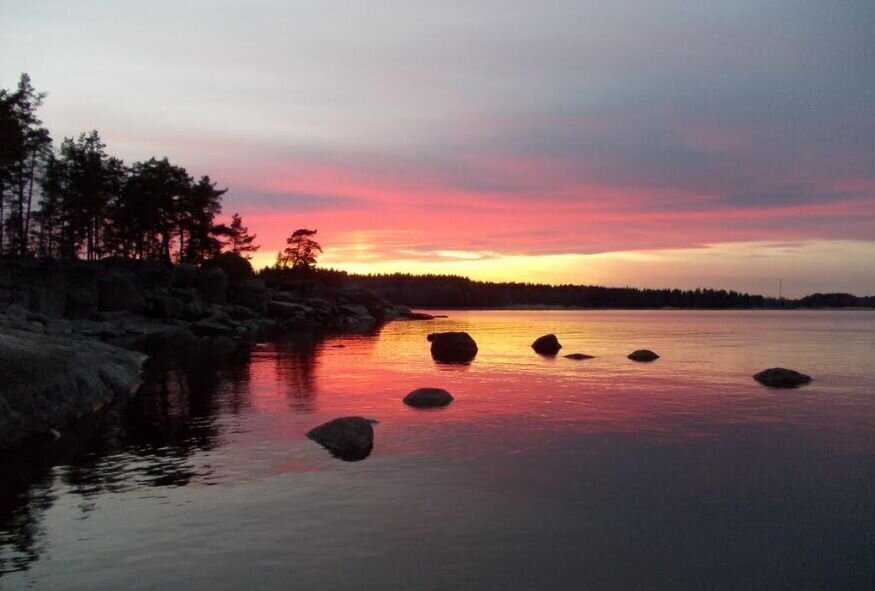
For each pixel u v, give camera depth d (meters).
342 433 16.81
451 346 40.91
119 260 68.62
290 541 10.42
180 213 83.44
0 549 10.12
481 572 9.41
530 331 80.44
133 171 81.00
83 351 25.55
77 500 12.34
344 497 12.50
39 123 66.12
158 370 32.66
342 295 109.94
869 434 17.98
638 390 26.17
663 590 8.95
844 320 143.25
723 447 16.47
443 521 11.30
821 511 11.92
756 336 70.19
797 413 21.08
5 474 14.03
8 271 57.50
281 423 19.36
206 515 11.53
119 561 9.70
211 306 69.94
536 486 13.24
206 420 19.81
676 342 58.47
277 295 88.69
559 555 9.99
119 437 17.53
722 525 11.23
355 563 9.65
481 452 15.88
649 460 15.22
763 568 9.61
